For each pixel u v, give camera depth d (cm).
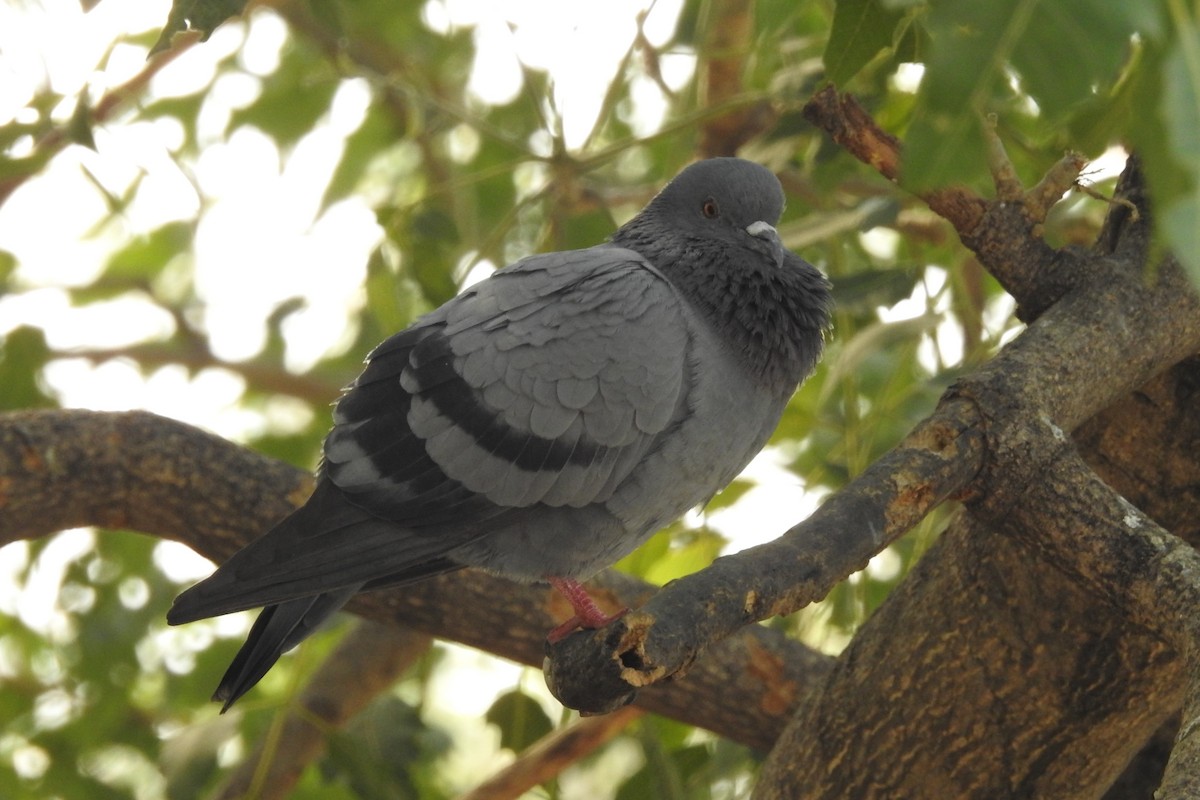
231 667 865
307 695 1198
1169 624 680
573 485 853
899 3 459
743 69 1277
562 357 849
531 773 1102
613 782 1470
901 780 848
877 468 728
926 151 465
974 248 828
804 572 676
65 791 1218
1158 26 429
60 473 938
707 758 1098
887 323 1000
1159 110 418
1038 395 750
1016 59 439
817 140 1127
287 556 823
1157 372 805
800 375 950
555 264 898
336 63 1278
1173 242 387
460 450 852
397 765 1080
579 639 665
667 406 855
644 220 1021
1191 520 827
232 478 961
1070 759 830
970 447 736
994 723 828
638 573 1188
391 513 850
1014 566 809
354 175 1505
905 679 844
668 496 887
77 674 1284
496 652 1013
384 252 1226
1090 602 789
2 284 1406
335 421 878
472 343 864
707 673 993
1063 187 809
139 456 952
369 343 1466
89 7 707
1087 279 809
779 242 951
